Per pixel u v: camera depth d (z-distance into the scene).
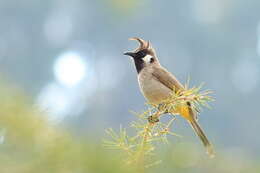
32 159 3.63
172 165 4.17
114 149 3.83
